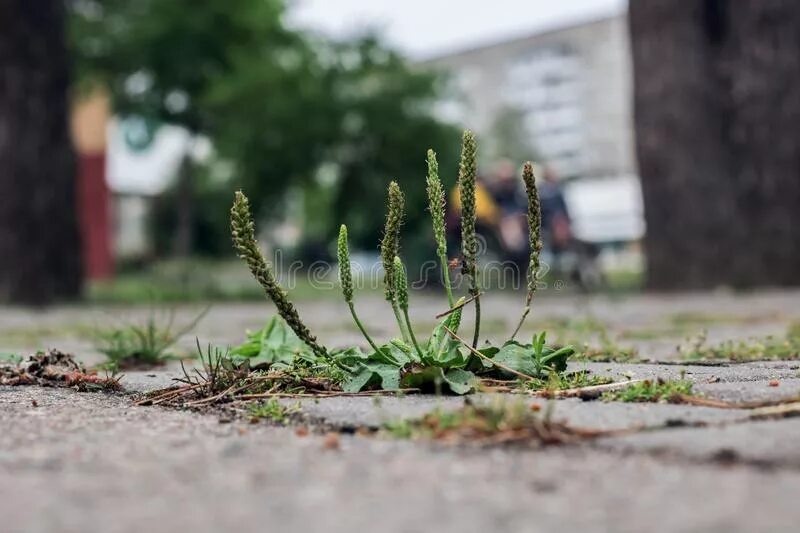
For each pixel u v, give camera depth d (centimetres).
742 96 1259
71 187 1257
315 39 2422
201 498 168
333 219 2433
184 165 2823
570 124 10300
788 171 1244
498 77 10606
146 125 2984
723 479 171
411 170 2323
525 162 294
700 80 1270
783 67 1245
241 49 2544
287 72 2291
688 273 1266
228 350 368
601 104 10119
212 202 3762
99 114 3023
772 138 1248
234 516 156
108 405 294
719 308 903
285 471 186
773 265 1247
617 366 390
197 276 1942
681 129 1269
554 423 213
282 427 239
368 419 237
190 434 231
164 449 211
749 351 454
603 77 10125
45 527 152
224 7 2578
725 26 1276
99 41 2614
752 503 156
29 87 1216
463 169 287
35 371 372
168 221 3966
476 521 150
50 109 1234
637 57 1298
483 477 177
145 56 2602
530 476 176
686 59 1269
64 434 232
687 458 186
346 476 180
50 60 1236
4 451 211
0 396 321
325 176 2408
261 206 2389
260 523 152
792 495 160
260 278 289
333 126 2227
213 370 306
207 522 154
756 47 1252
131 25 2617
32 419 258
